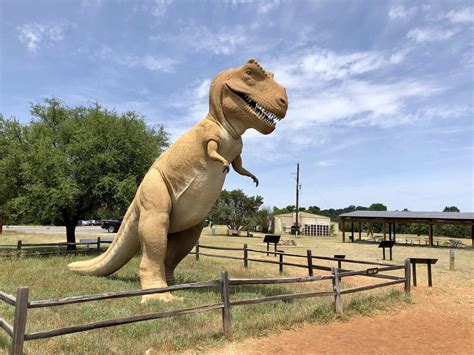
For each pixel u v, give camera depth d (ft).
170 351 14.79
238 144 24.39
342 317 20.85
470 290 31.71
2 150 42.98
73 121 46.14
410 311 23.66
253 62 23.18
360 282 34.86
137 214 25.67
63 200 40.01
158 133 51.01
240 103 23.11
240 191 143.33
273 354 15.37
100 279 27.73
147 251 23.57
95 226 162.50
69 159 43.65
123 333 16.10
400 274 40.55
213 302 22.39
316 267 32.73
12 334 12.01
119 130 44.09
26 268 30.35
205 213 25.44
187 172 23.76
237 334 16.80
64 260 36.22
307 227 141.18
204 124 23.66
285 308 21.36
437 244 91.04
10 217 42.70
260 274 36.52
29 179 41.78
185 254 28.07
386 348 16.80
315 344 16.78
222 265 41.22
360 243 95.50
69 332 12.81
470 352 16.89
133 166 45.29
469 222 83.15
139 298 22.77
